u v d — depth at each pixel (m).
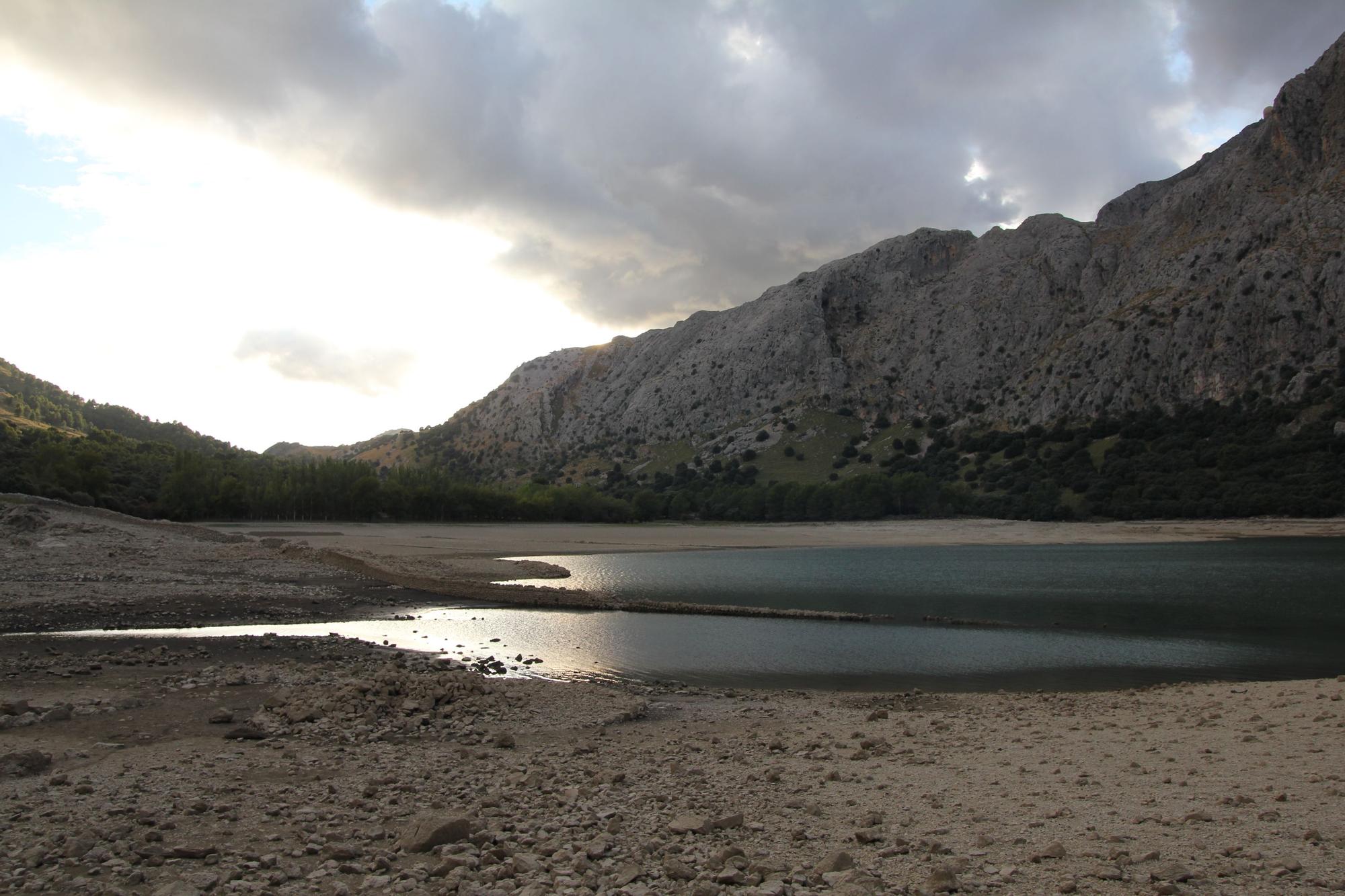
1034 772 12.48
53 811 9.96
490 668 25.97
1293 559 81.00
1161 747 14.12
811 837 9.43
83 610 34.28
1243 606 47.06
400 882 7.72
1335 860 7.67
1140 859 8.04
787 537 122.75
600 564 77.94
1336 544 99.25
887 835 9.36
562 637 34.56
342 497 138.88
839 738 16.23
